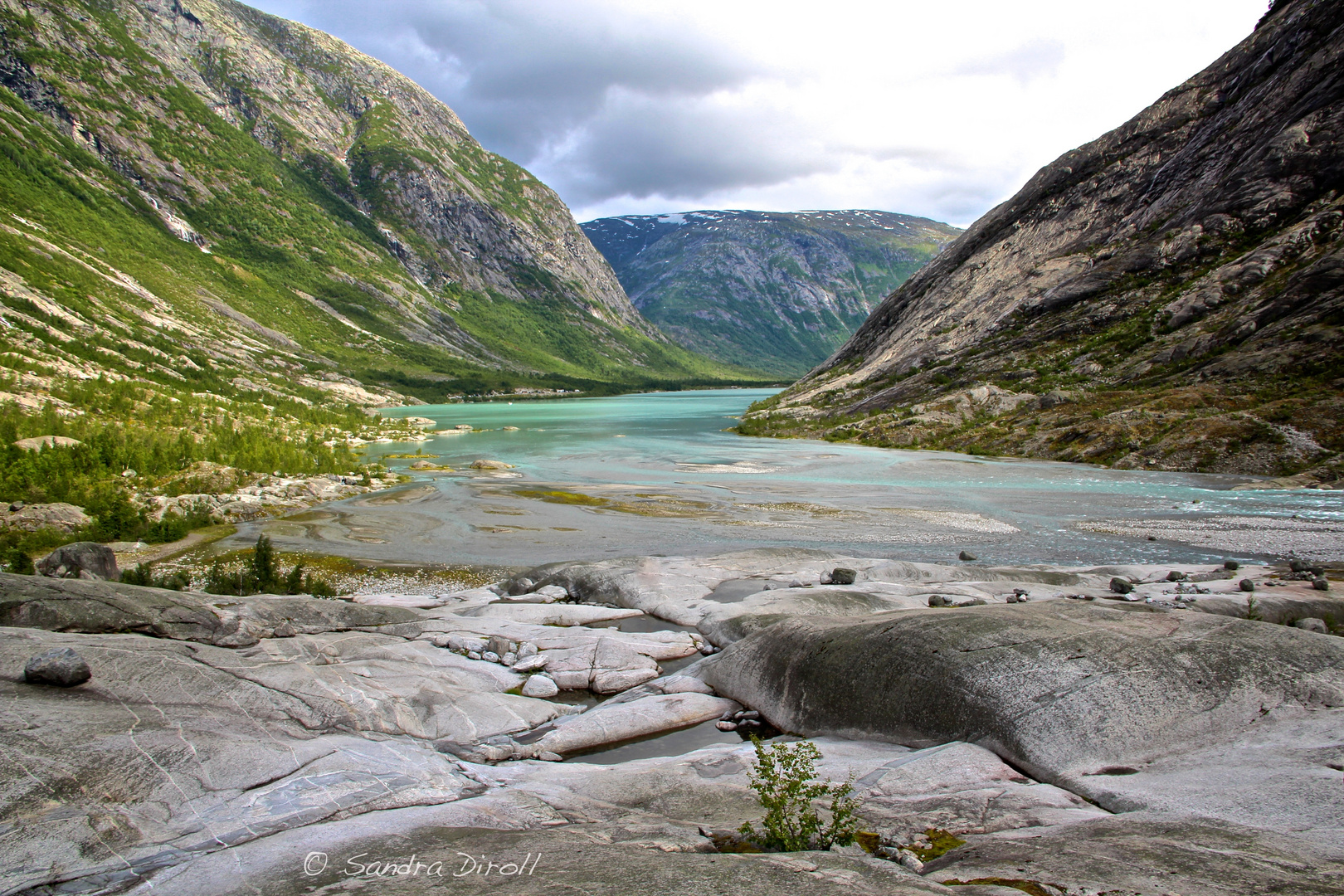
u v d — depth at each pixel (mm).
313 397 157625
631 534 38812
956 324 114750
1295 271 69000
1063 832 7512
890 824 8352
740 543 36000
